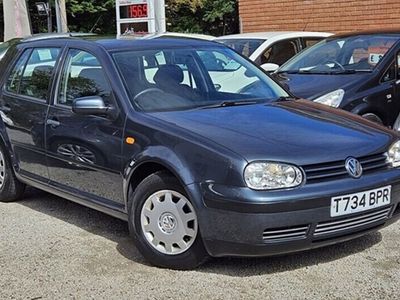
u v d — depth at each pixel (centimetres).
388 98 744
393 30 833
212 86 537
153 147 449
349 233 425
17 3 1517
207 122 457
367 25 1391
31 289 425
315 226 410
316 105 535
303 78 769
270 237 404
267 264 452
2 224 564
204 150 420
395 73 764
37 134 569
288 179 404
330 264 452
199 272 442
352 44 823
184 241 438
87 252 489
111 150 486
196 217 424
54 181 562
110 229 545
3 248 500
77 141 520
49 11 2191
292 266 448
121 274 445
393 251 475
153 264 455
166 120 462
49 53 585
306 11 1491
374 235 509
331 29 1455
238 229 404
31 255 484
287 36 1044
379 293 405
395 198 446
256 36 1046
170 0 2508
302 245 411
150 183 449
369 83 736
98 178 506
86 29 2681
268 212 397
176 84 520
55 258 477
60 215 588
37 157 576
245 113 482
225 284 422
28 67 610
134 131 468
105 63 517
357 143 439
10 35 1525
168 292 414
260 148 414
